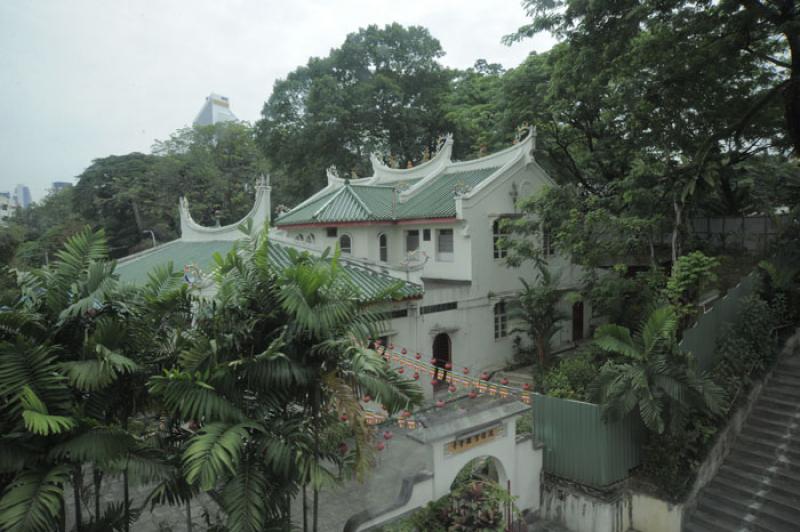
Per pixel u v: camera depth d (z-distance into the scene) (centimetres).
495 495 989
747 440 1318
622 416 1119
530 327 1992
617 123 2350
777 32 1589
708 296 1777
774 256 1731
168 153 5738
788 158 2433
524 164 2288
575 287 2450
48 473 586
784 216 2000
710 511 1170
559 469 1220
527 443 1194
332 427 791
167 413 734
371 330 798
